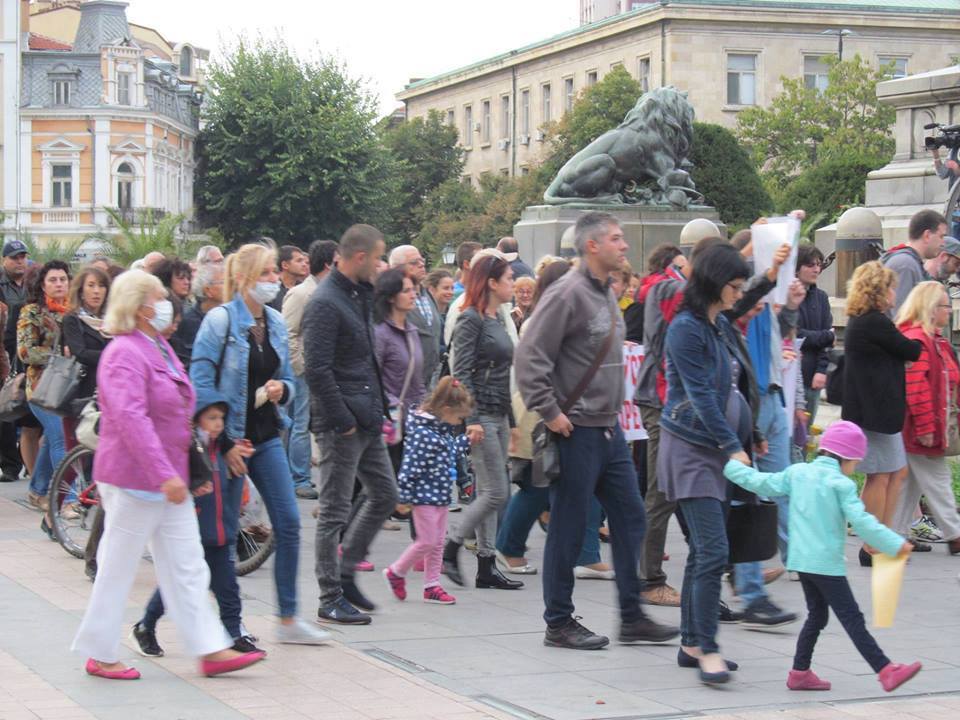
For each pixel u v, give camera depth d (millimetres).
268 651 7699
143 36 101188
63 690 6871
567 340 7598
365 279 8250
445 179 86438
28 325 11945
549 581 7875
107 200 79062
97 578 7055
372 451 8500
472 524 9547
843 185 40750
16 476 14734
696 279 7191
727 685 7121
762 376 9117
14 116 78625
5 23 78688
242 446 7473
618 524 7891
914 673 6781
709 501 7191
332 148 69312
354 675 7207
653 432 9156
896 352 10023
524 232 21891
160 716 6434
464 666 7484
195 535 7125
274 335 7785
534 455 7895
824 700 6906
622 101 63406
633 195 21812
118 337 6918
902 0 75875
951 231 16953
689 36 71438
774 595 9445
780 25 72188
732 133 48156
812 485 6934
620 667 7488
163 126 82625
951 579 9945
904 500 10703
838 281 17828
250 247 7703
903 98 21188
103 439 6969
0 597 9055
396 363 9508
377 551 11000
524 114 86688
